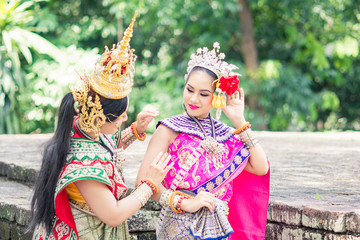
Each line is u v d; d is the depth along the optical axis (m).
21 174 6.47
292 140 11.15
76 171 3.19
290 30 20.75
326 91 21.30
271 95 20.11
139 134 3.93
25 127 20.38
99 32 21.59
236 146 3.61
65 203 3.29
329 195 4.64
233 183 3.83
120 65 3.21
